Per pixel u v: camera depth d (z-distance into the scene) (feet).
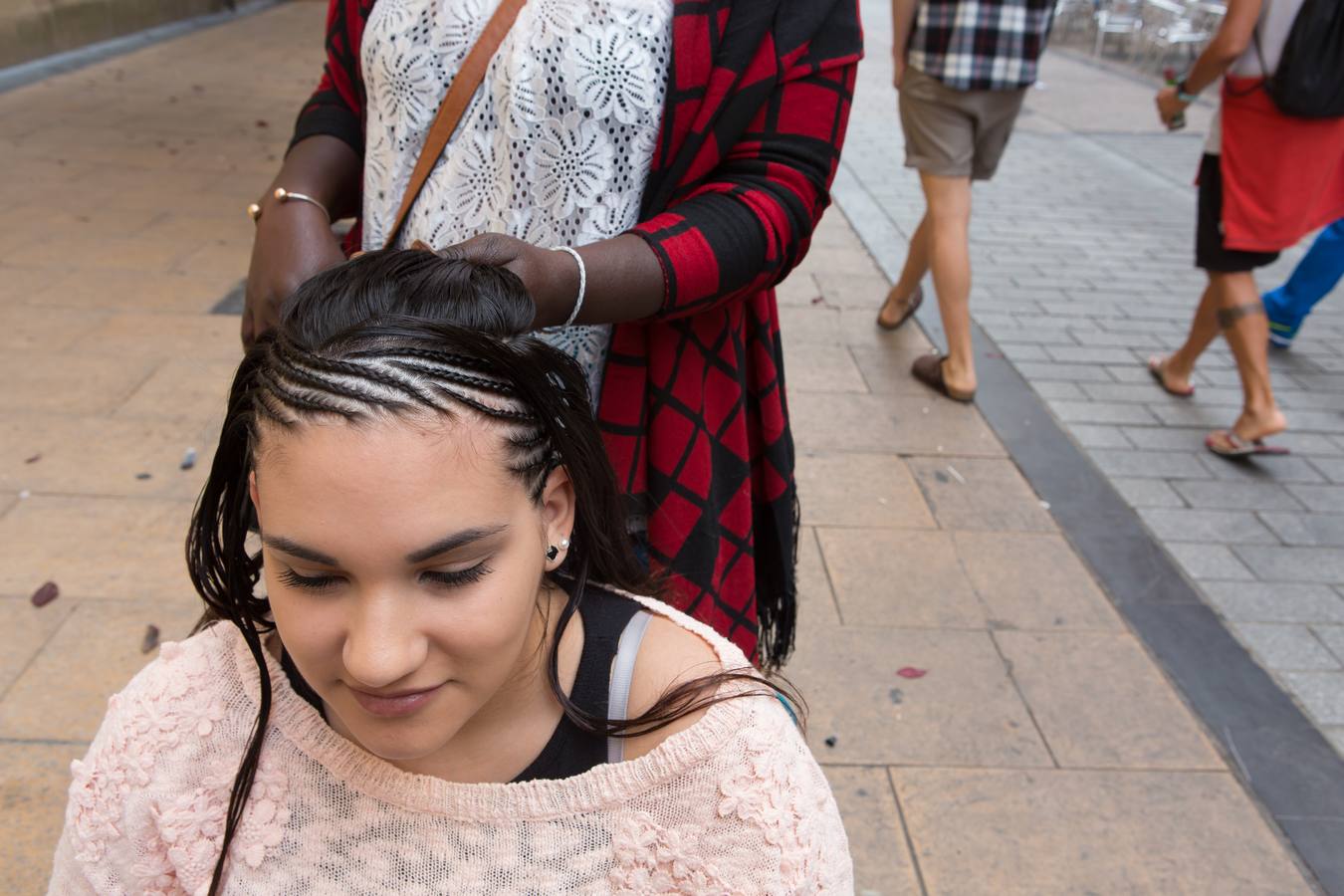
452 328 2.40
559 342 4.06
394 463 2.24
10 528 9.31
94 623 8.24
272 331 2.57
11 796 6.70
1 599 8.43
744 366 4.65
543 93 3.77
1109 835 6.95
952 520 10.61
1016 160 26.48
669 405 4.34
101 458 10.47
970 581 9.61
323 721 2.88
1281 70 10.63
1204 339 13.24
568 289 3.48
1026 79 12.14
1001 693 8.20
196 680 3.01
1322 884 6.68
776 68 3.91
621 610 3.04
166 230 17.12
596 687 2.90
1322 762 7.68
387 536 2.27
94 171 20.06
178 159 21.29
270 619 3.07
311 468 2.26
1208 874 6.69
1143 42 43.80
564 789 2.82
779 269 4.14
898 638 8.77
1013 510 10.87
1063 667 8.54
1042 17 12.05
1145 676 8.49
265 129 24.31
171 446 10.77
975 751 7.61
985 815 7.06
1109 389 13.88
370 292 2.53
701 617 4.57
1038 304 16.85
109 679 7.72
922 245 14.08
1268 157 10.97
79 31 30.83
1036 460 11.92
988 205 22.40
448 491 2.31
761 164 4.01
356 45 4.33
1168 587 9.71
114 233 16.80
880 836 6.84
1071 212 22.21
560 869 2.85
